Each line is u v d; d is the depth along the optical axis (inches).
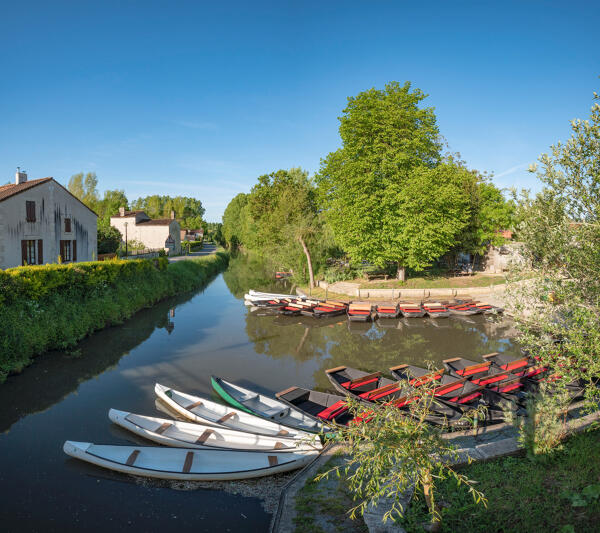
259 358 708.7
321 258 1568.7
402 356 723.4
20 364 613.3
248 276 2016.5
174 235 2687.0
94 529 285.0
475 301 1153.4
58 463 372.8
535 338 260.4
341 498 274.4
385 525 224.5
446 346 789.9
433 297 1243.8
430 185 1112.2
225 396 508.4
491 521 215.3
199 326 949.2
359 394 490.9
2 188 1161.4
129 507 308.5
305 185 1935.3
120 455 362.3
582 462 257.1
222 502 314.7
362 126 1177.4
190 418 457.7
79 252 1278.3
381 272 1519.4
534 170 277.4
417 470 205.6
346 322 1016.9
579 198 252.7
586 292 238.7
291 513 260.7
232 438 393.1
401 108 1182.9
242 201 3914.9
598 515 207.8
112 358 689.6
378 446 199.2
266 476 344.5
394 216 1157.7
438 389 437.7
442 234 1194.0
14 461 376.2
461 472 270.8
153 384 577.6
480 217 1417.3
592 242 239.3
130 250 2076.8
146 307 1114.7
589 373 226.1
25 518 297.0
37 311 697.0
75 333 764.6
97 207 2783.0
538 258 276.8
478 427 380.8
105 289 950.4
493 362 585.9
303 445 358.6
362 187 1154.7
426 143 1232.2
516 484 247.4
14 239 1013.8
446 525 215.3
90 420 463.2
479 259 1654.8
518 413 419.5
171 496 322.0
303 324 991.0
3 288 645.9
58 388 557.9
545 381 286.5
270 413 435.2
